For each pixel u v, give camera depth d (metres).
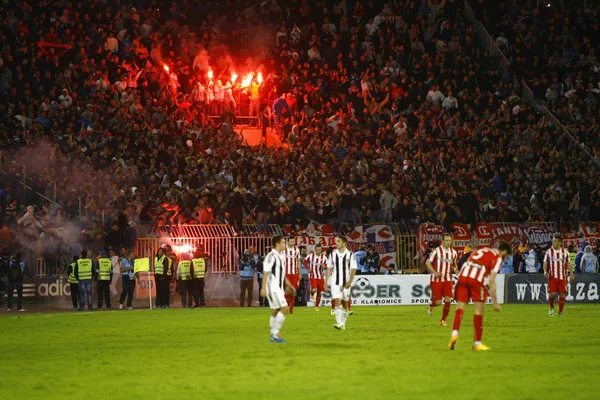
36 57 64.62
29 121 59.78
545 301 53.44
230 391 17.89
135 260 50.44
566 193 63.03
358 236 57.16
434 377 19.67
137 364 22.39
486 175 65.06
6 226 52.38
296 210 57.47
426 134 66.94
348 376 19.86
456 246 57.84
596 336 29.83
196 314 44.22
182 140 64.56
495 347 26.03
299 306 52.69
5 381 19.72
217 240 55.84
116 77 67.25
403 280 53.12
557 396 17.17
